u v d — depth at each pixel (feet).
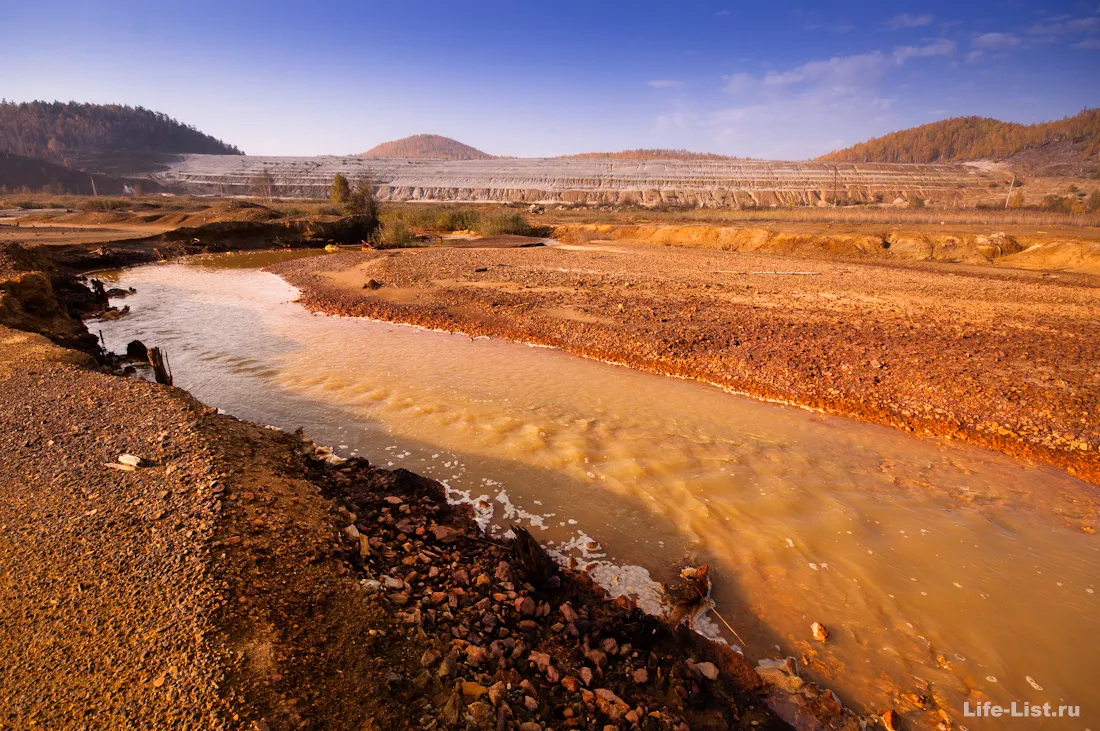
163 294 58.85
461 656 11.96
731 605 15.79
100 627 10.32
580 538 18.53
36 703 8.78
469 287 57.47
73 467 16.25
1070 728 12.21
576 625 13.69
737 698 12.44
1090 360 32.48
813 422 28.09
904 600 16.12
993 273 68.18
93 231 100.58
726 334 39.68
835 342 36.96
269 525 14.21
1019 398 28.19
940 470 23.45
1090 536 19.16
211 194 341.62
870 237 90.63
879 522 19.81
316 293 57.82
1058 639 14.76
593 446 25.08
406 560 15.40
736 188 359.87
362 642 11.14
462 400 30.25
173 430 18.92
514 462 23.54
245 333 43.75
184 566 12.05
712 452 24.73
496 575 15.24
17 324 33.42
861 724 12.04
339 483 19.52
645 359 36.63
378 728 9.14
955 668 13.82
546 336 41.91
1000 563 17.75
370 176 381.81
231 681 9.30
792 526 19.47
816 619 15.38
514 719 10.46
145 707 8.75
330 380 33.14
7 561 12.09
